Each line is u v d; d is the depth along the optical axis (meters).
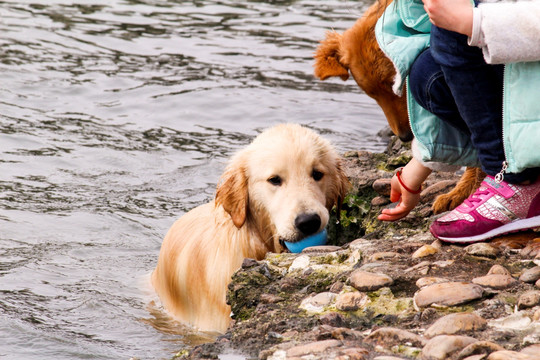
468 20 3.84
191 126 9.73
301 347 3.61
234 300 4.66
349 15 15.04
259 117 10.03
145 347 5.16
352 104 10.55
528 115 3.99
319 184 5.59
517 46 3.81
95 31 13.77
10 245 6.87
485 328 3.63
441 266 4.32
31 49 12.54
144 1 16.22
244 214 5.52
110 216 7.47
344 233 6.38
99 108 10.23
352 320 3.95
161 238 7.12
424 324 3.77
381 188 6.37
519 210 4.40
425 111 4.66
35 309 5.69
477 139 4.32
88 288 6.15
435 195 6.04
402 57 4.53
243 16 15.09
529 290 3.90
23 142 9.04
